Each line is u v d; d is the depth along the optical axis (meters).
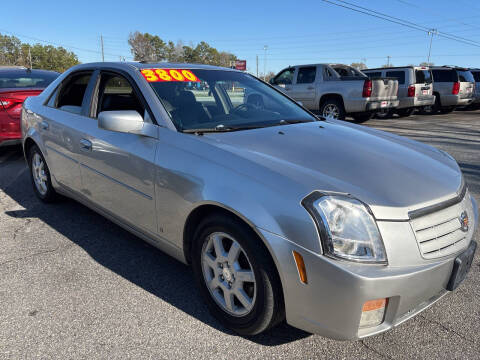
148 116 2.73
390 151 2.56
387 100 11.64
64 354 2.08
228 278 2.20
